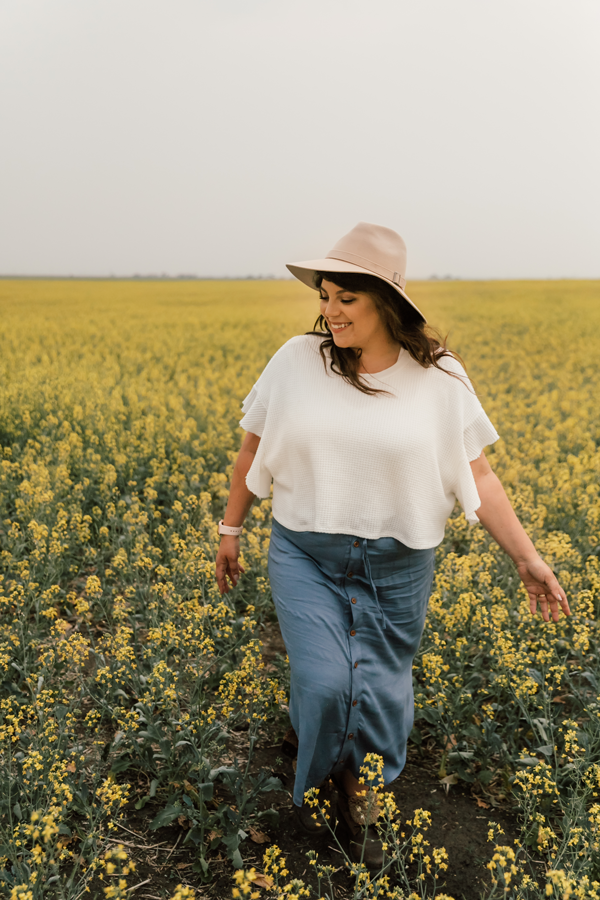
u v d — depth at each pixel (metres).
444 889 2.59
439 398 2.55
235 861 2.58
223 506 6.64
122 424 8.77
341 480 2.55
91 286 52.84
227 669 3.69
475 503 2.58
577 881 2.24
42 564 4.61
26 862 2.39
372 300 2.39
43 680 3.36
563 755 3.04
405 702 2.72
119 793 2.57
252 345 17.95
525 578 2.69
